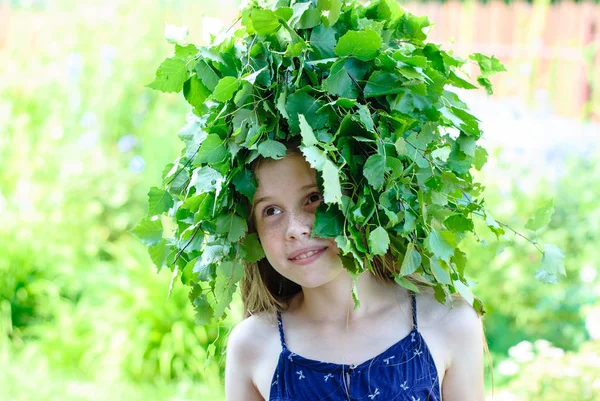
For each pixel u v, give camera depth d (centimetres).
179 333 366
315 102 136
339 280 167
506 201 386
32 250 437
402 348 164
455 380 169
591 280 360
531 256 379
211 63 146
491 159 404
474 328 169
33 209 455
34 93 531
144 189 485
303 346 169
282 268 153
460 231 149
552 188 404
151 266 400
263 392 171
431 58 150
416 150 140
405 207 141
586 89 645
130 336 373
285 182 146
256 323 177
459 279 151
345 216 136
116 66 545
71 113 524
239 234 148
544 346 309
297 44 135
